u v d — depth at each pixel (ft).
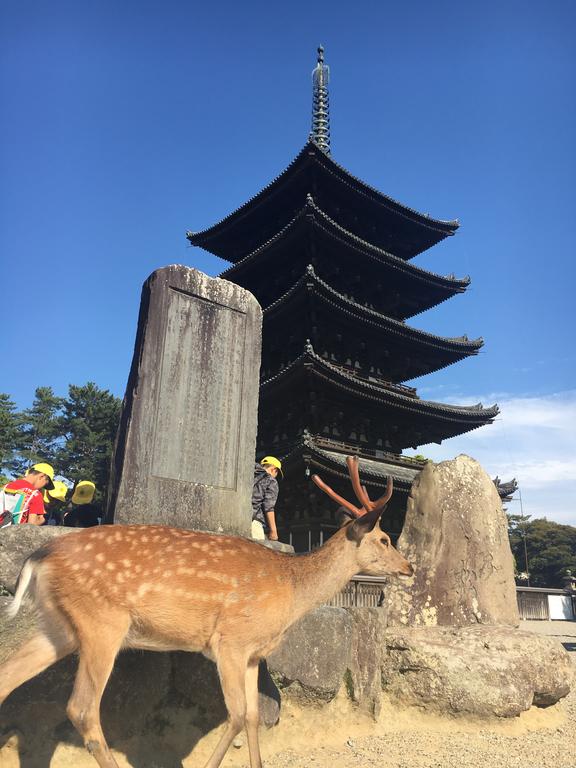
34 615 11.58
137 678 13.85
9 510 19.83
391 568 13.57
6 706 12.42
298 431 84.07
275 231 93.71
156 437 17.97
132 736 13.61
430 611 22.21
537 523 225.97
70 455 168.45
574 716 20.85
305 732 16.52
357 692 18.01
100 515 23.38
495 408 91.15
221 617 11.50
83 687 10.47
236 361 20.53
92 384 176.24
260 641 11.84
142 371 18.13
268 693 15.44
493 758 15.62
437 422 90.27
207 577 11.47
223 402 19.84
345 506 14.61
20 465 173.47
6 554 14.30
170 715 14.23
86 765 12.87
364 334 85.92
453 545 23.31
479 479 24.97
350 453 83.35
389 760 15.12
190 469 18.52
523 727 18.85
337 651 17.56
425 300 98.78
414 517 24.20
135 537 11.64
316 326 81.41
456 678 18.67
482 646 19.66
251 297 21.50
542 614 114.52
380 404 83.46
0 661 12.73
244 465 19.83
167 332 19.01
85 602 10.83
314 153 80.64
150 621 11.17
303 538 80.84
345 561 13.23
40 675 12.84
